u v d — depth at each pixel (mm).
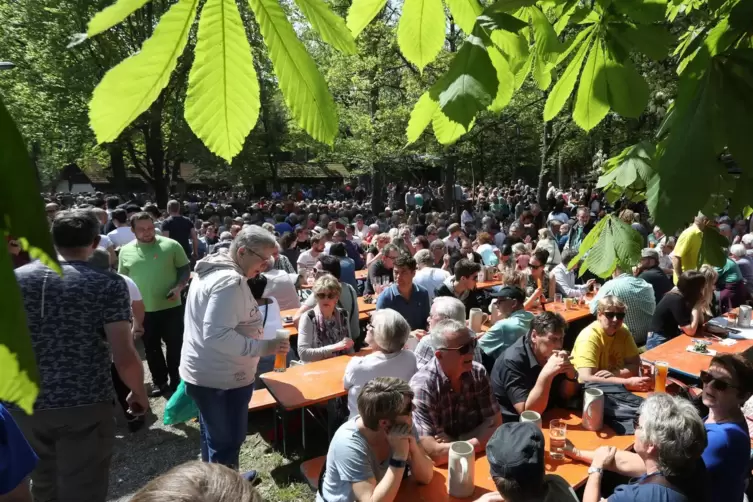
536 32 955
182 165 35000
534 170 37000
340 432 2525
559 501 2084
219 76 570
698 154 691
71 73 13617
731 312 5574
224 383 2945
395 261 4922
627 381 3574
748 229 8859
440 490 2557
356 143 16422
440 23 847
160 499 938
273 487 3691
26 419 2234
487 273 7477
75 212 2455
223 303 2873
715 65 741
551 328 3234
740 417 2514
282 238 7879
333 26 616
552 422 2834
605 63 1042
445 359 2918
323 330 4406
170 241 4840
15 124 317
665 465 2064
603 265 1126
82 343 2299
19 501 1578
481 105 721
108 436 2443
